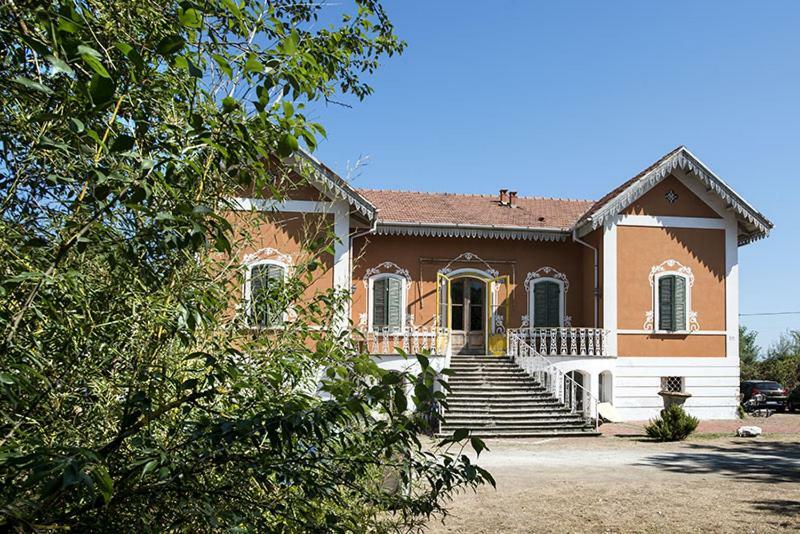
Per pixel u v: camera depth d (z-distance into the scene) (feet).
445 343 71.97
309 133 8.36
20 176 7.28
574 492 37.01
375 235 75.97
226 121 7.95
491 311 77.25
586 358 70.79
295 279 11.90
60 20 5.87
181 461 7.53
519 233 75.25
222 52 8.93
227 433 7.34
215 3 8.54
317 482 8.85
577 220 77.82
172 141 8.07
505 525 29.78
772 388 108.27
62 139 6.91
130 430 7.48
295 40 8.84
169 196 7.32
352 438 9.67
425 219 76.28
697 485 39.29
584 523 30.35
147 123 7.96
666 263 74.69
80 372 7.88
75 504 6.93
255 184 9.52
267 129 8.31
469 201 87.86
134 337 8.39
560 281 79.10
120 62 7.86
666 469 44.96
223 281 10.04
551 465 46.14
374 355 11.76
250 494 8.62
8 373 6.29
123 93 7.18
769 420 77.25
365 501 10.62
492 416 60.90
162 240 7.16
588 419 65.57
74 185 7.66
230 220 12.59
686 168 73.41
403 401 7.75
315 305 12.21
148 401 7.51
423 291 76.38
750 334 179.42
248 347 10.34
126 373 8.45
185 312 8.11
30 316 7.26
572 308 79.00
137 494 7.26
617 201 72.18
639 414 72.64
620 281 73.77
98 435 8.24
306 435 7.86
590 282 76.64
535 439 58.49
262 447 8.54
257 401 8.75
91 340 8.05
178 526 7.95
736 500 35.24
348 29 13.23
